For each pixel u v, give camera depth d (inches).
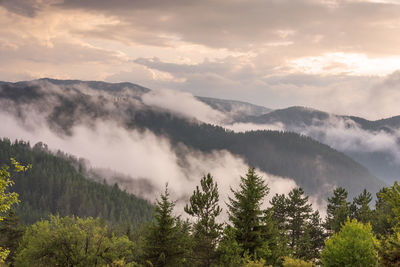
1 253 680.4
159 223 1091.9
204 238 1141.7
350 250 946.7
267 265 1128.8
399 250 765.9
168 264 1066.1
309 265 1074.7
